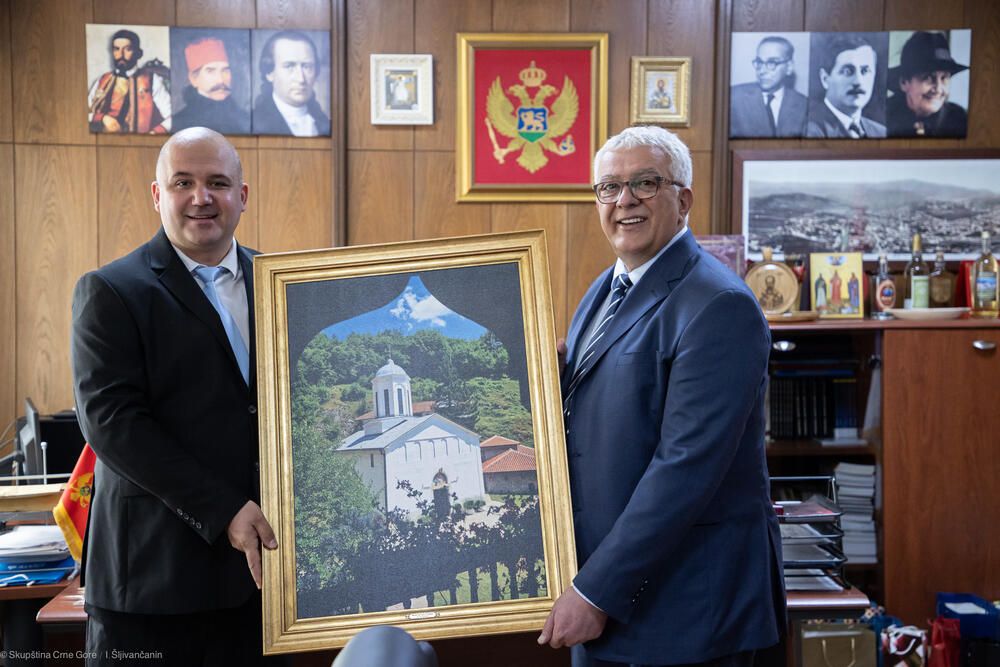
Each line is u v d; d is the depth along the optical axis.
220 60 3.32
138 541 1.73
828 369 3.27
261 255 1.77
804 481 3.19
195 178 1.80
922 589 3.00
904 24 3.41
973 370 2.99
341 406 1.72
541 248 1.77
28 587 2.25
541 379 1.73
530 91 3.40
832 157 3.41
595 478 1.75
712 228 3.46
